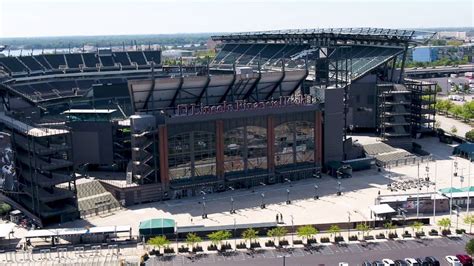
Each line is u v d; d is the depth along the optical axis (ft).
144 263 350.23
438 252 359.66
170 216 440.45
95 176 517.96
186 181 490.49
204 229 390.83
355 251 364.58
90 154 538.06
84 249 374.63
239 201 474.49
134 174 482.69
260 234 395.55
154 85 497.87
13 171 440.45
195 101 538.88
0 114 505.66
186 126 482.28
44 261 354.54
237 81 539.70
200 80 519.19
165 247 369.71
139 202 475.31
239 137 505.25
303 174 538.47
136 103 510.17
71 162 428.15
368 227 394.32
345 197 476.95
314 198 476.95
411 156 595.88
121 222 427.74
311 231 371.15
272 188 511.40
